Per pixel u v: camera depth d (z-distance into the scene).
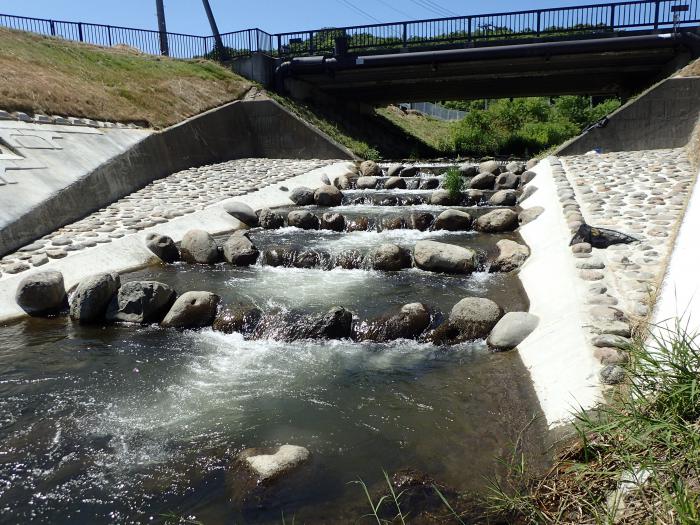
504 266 9.92
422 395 6.14
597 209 10.83
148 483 4.79
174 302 9.05
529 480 4.34
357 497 4.45
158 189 17.06
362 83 27.59
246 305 8.71
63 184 13.55
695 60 18.44
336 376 6.75
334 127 26.23
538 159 17.88
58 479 4.88
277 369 7.01
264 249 11.85
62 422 5.82
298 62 25.88
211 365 7.19
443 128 40.88
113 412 6.01
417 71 25.12
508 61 22.84
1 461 5.15
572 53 21.25
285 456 4.86
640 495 3.35
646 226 9.45
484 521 4.01
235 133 23.42
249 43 26.83
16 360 7.48
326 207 16.42
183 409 6.03
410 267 10.67
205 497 4.58
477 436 5.21
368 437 5.36
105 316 8.98
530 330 7.04
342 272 10.59
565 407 5.10
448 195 15.44
